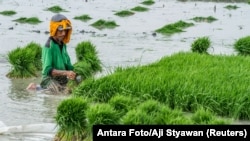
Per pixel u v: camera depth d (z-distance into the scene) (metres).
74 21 34.22
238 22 35.16
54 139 11.41
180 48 24.30
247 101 13.30
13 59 17.36
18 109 13.63
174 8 42.94
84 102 11.37
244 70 15.66
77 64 16.39
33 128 12.02
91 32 29.33
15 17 35.56
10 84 16.42
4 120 12.66
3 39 25.95
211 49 23.97
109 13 38.97
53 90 15.48
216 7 44.06
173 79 14.48
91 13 38.66
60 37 15.74
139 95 13.99
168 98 13.85
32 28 30.52
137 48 24.06
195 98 13.62
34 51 17.84
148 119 10.49
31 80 17.08
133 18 36.34
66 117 11.20
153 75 14.95
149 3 45.91
